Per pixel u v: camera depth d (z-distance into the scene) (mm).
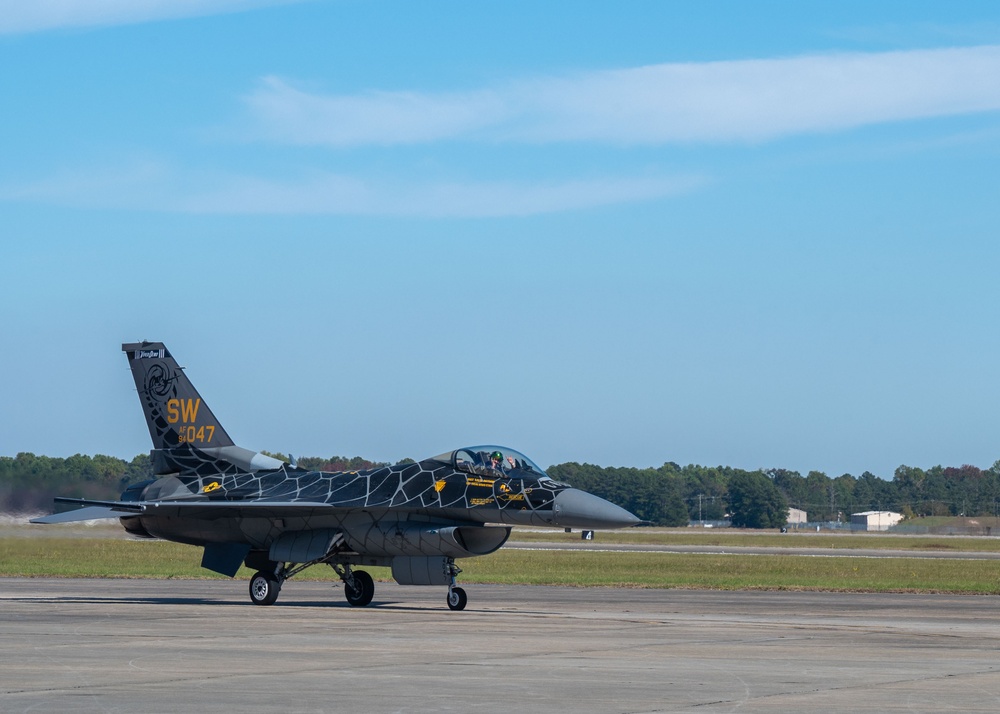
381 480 42938
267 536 44406
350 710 18422
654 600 46344
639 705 19047
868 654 26391
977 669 23797
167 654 25484
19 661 24156
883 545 151250
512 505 40344
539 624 34062
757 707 18938
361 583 43594
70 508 70500
